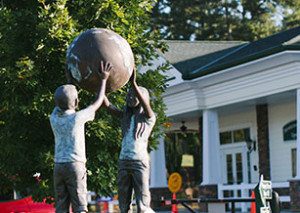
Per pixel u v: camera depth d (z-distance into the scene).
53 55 14.11
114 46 8.66
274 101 24.77
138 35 14.66
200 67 26.02
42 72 14.34
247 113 27.66
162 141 28.25
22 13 14.32
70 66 8.77
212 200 16.39
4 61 14.29
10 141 14.35
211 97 25.03
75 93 8.35
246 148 27.81
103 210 26.50
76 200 8.16
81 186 8.19
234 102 24.16
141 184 8.72
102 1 14.04
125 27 14.30
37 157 14.12
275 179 25.75
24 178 14.95
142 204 8.69
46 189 14.32
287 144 25.27
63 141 8.19
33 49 14.16
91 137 14.30
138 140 8.77
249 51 26.25
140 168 8.73
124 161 8.77
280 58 21.27
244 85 23.45
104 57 8.55
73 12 14.65
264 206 13.67
